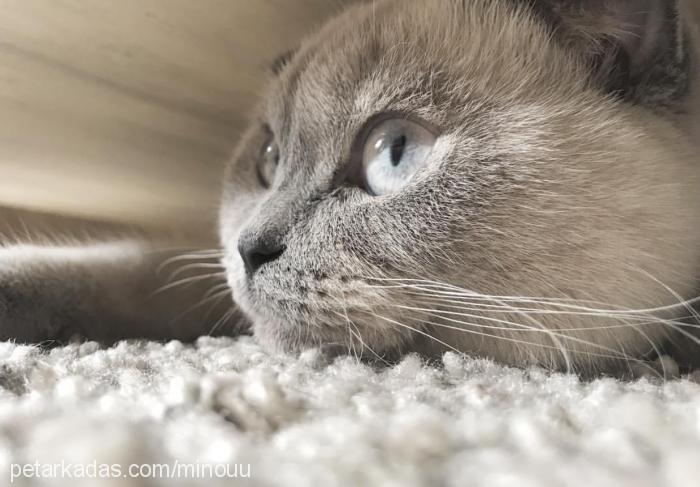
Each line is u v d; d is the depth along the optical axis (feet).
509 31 0.82
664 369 0.78
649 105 0.82
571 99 0.80
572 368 0.80
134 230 1.11
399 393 0.65
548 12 0.82
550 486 0.45
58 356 0.76
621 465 0.50
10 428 0.55
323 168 0.82
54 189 1.14
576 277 0.77
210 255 1.02
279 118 0.92
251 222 0.84
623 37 0.81
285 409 0.60
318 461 0.51
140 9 0.98
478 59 0.80
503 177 0.77
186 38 1.04
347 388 0.65
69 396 0.62
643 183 0.78
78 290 0.94
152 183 1.22
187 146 1.21
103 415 0.57
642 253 0.78
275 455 0.53
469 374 0.73
